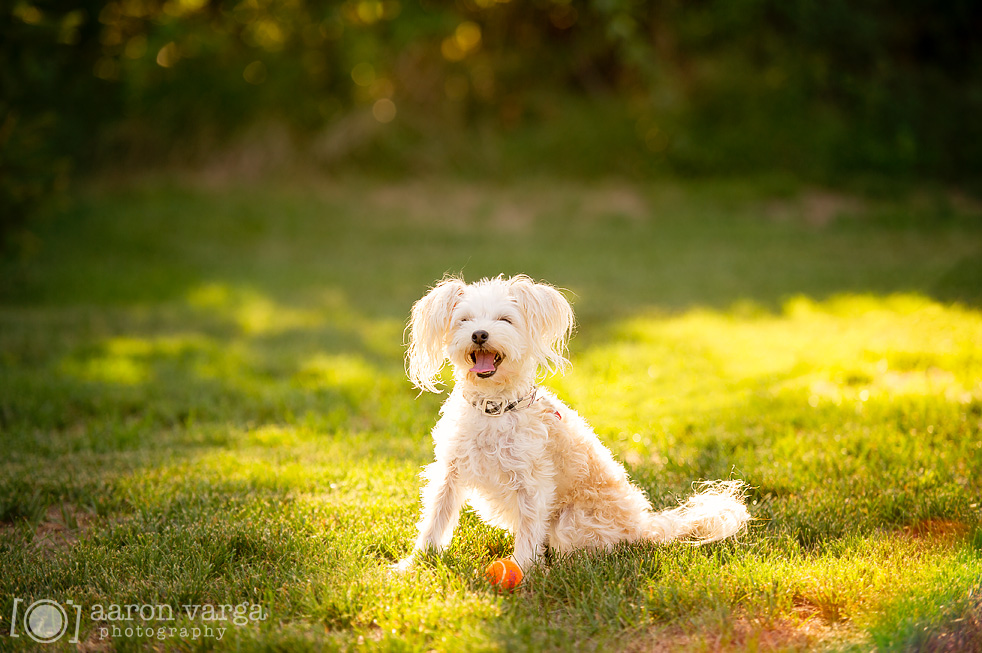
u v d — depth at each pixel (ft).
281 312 36.86
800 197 62.08
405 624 10.67
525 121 70.79
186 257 51.34
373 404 21.80
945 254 47.01
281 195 62.54
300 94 67.10
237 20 66.03
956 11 70.90
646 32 69.72
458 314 12.63
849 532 13.20
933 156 65.57
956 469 15.72
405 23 65.51
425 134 68.18
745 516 12.66
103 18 62.90
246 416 21.35
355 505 14.58
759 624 10.53
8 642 10.39
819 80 67.67
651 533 12.92
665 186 64.59
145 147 65.05
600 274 44.78
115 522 14.15
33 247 41.16
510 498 12.32
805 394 20.95
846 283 39.65
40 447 18.11
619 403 20.97
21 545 13.12
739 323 31.14
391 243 55.72
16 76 42.45
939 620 10.14
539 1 70.79
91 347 28.68
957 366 22.70
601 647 10.04
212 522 13.80
